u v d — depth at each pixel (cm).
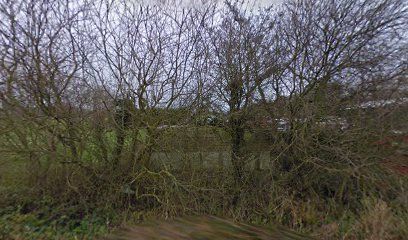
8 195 573
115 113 612
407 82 562
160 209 591
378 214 445
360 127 580
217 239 237
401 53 589
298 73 647
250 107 647
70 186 577
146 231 250
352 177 584
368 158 569
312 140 612
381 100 577
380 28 609
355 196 571
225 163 649
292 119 623
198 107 639
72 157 601
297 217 546
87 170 609
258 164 648
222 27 656
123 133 612
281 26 655
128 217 564
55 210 559
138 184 620
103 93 605
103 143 616
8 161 591
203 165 639
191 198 605
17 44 558
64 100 588
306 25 645
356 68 614
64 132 594
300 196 614
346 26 626
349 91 612
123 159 624
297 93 640
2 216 523
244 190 627
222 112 650
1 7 543
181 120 634
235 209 603
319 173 617
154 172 614
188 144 636
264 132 646
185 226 262
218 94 650
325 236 488
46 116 581
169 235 239
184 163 632
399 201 493
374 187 550
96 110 603
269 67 646
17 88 565
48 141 591
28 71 566
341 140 593
